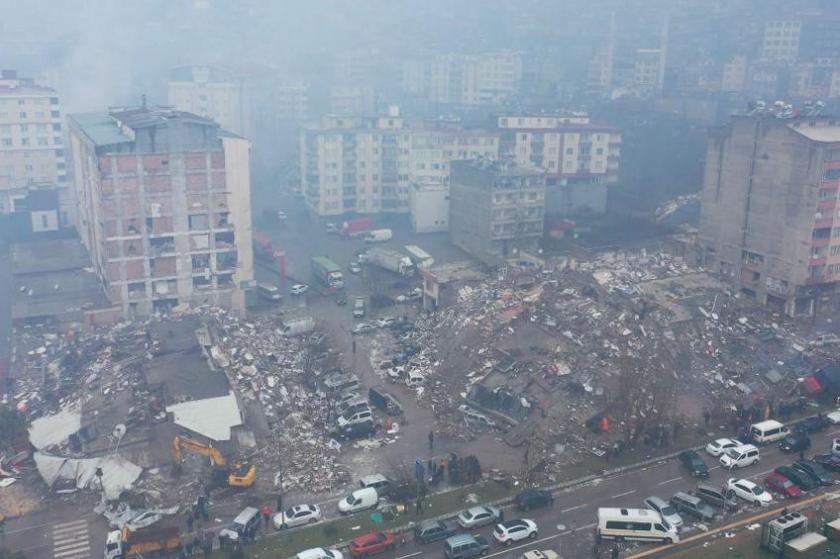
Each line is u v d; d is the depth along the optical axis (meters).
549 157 157.62
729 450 68.06
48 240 131.50
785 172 97.75
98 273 106.25
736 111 190.88
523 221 129.00
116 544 54.88
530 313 90.44
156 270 95.38
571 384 77.62
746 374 84.19
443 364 86.06
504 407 75.50
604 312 90.56
